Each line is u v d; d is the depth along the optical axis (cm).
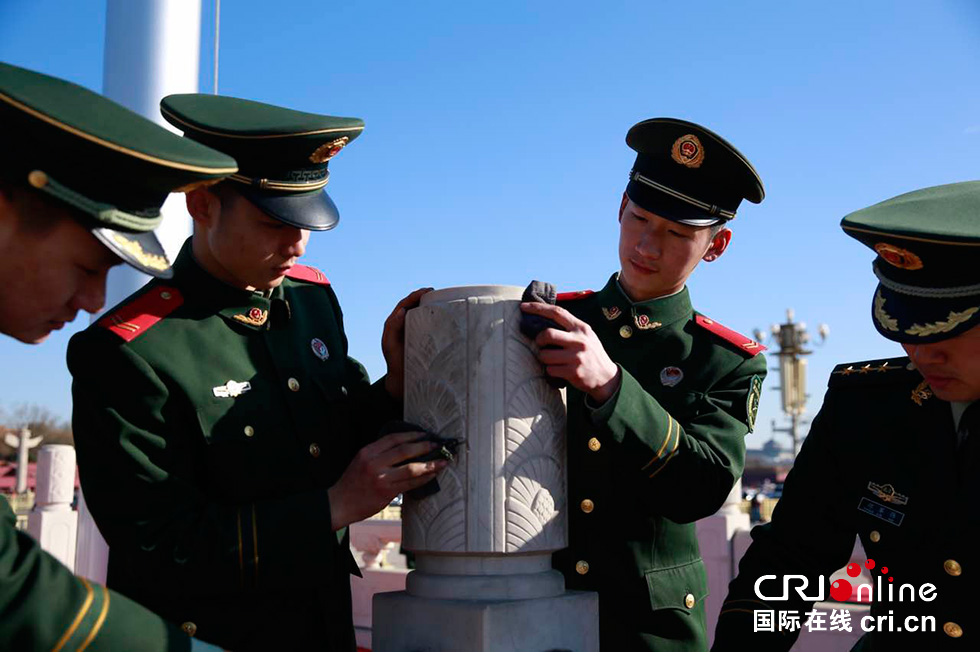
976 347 166
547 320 184
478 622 166
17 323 141
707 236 245
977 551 181
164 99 208
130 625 135
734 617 214
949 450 190
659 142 241
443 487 179
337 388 222
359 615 625
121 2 383
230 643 189
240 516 182
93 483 183
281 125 191
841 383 216
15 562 130
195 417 191
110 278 376
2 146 132
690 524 246
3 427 3278
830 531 215
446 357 183
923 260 168
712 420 234
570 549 233
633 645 225
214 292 204
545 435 184
